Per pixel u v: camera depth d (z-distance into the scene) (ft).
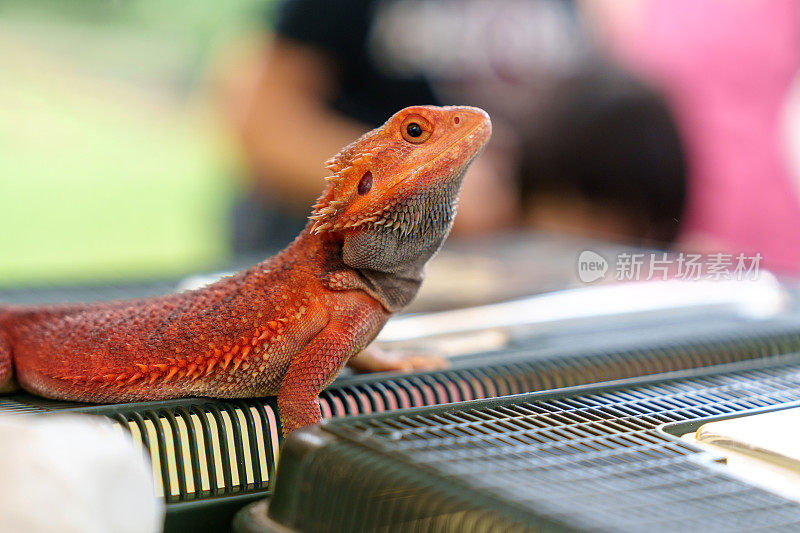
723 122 4.79
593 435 2.35
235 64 5.96
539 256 3.66
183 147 13.01
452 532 2.17
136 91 13.04
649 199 3.84
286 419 2.47
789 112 4.91
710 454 2.31
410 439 2.30
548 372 2.70
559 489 2.20
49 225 11.68
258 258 3.90
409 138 2.52
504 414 2.39
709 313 3.10
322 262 2.54
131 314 2.56
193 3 12.57
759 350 2.87
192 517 2.39
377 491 2.22
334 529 2.23
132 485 2.16
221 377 2.49
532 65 4.35
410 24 4.24
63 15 12.75
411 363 2.70
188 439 2.45
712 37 4.80
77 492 2.12
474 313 3.06
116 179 12.53
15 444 2.13
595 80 3.88
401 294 2.58
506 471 2.23
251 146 4.49
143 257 11.34
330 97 4.33
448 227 2.56
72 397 2.53
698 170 4.39
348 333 2.52
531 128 4.27
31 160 12.35
